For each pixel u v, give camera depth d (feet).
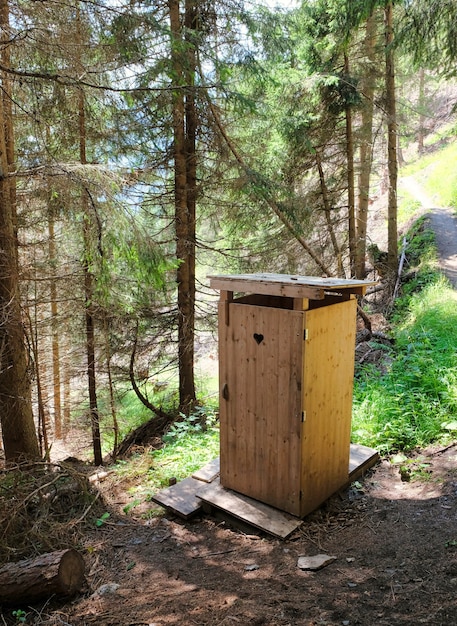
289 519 10.77
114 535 11.34
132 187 20.24
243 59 22.33
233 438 11.87
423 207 53.62
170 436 19.15
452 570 8.05
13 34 14.62
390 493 11.85
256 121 26.55
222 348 11.71
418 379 17.94
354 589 8.04
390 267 38.91
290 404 10.45
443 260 37.60
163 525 11.67
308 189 37.11
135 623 7.81
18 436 16.65
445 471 12.12
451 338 22.00
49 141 20.35
